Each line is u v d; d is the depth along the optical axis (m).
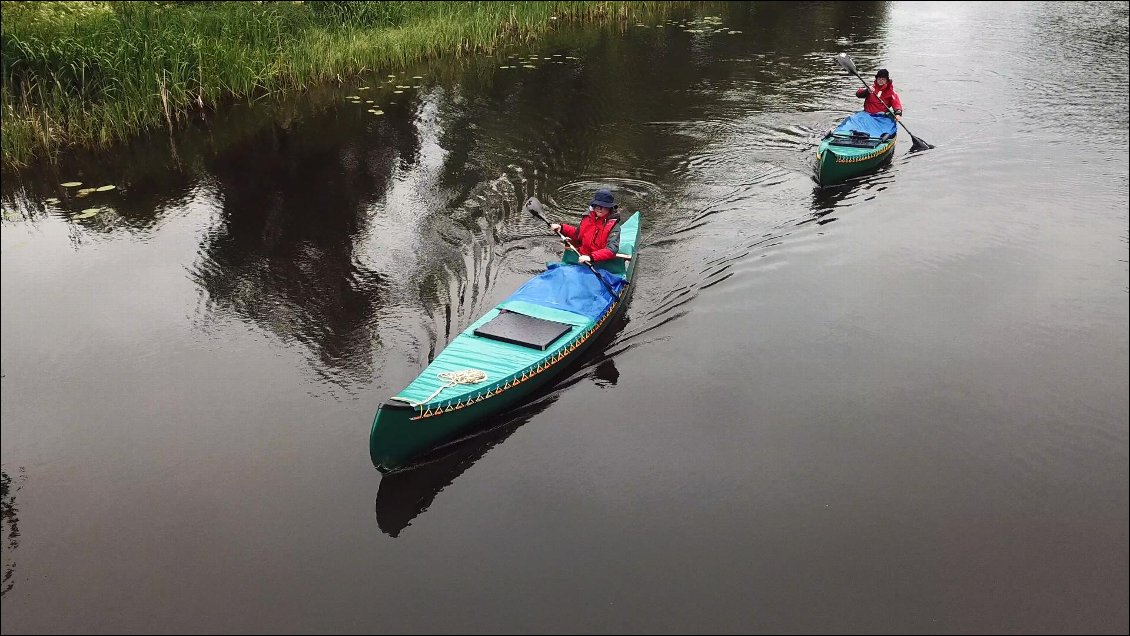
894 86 19.17
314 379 8.37
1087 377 8.38
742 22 26.62
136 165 14.32
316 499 6.79
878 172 14.04
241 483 6.97
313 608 5.79
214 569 6.12
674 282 10.20
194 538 6.40
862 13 28.52
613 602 5.81
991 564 6.15
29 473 7.11
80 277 10.51
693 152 14.88
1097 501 6.75
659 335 9.05
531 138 15.68
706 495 6.79
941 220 12.12
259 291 10.12
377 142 15.49
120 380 8.38
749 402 7.96
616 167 14.16
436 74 20.20
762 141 15.47
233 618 5.72
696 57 21.95
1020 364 8.60
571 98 18.27
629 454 7.26
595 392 8.12
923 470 7.09
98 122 15.24
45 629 5.66
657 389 8.16
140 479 7.02
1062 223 12.02
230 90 17.45
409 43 21.05
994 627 5.64
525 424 7.66
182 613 5.76
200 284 10.31
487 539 6.37
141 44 16.55
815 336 9.06
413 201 12.77
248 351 8.88
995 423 7.69
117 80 15.74
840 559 6.18
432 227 11.84
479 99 18.23
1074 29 25.45
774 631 5.60
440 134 15.91
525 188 13.26
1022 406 7.93
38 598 5.91
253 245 11.33
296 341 9.03
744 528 6.46
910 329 9.21
